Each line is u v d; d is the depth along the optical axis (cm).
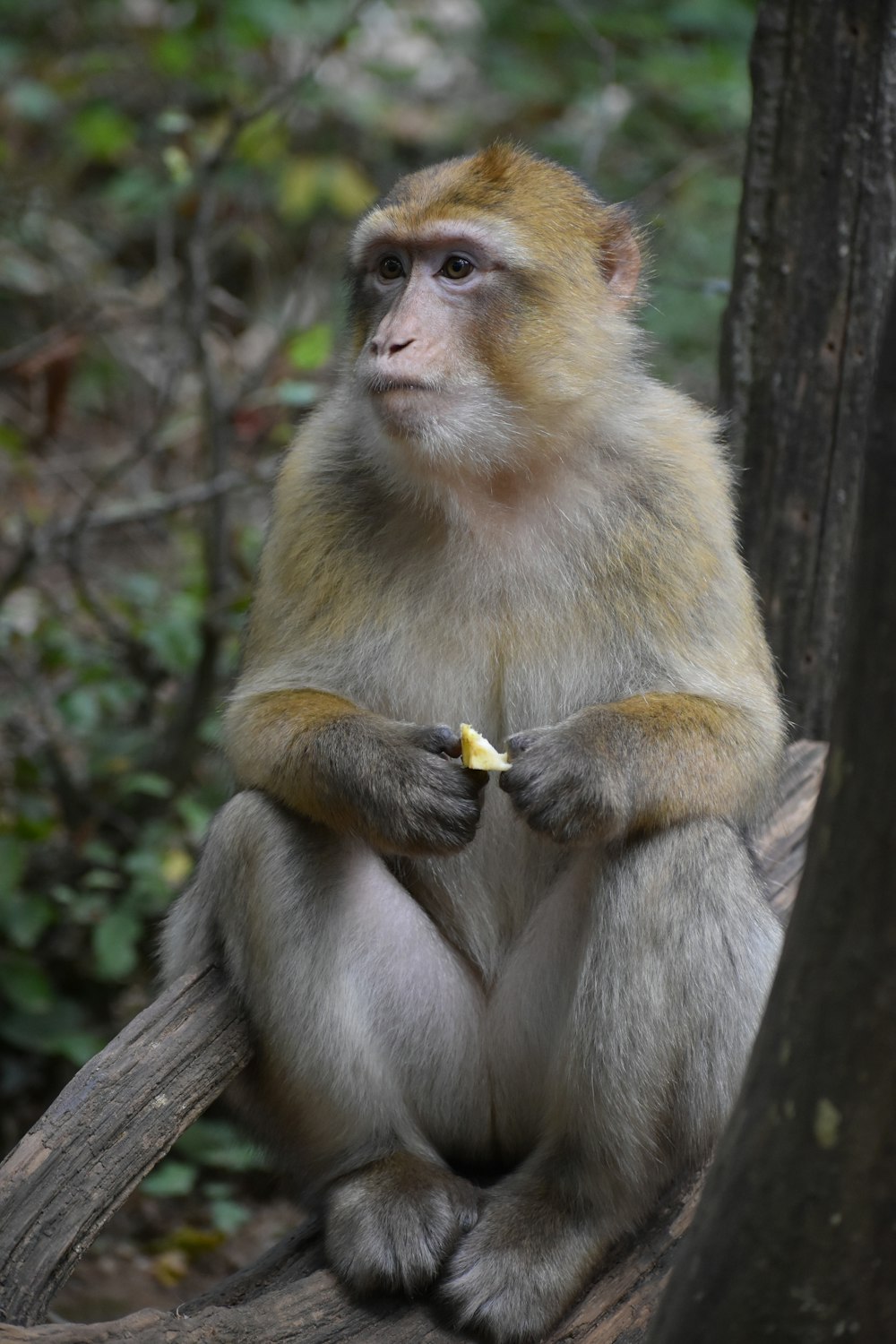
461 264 768
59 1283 659
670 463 786
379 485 789
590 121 1978
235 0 1770
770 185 982
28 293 1694
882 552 446
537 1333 685
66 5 2094
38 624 1351
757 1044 503
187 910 794
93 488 1318
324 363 1265
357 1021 743
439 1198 716
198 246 1315
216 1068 723
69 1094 697
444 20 2352
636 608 767
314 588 786
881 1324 484
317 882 739
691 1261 510
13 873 1166
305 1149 766
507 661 767
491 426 760
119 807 1294
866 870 457
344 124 2095
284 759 728
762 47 975
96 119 1864
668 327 1728
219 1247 1162
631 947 706
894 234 960
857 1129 468
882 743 451
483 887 786
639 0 2091
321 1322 682
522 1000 761
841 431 984
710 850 714
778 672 977
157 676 1327
